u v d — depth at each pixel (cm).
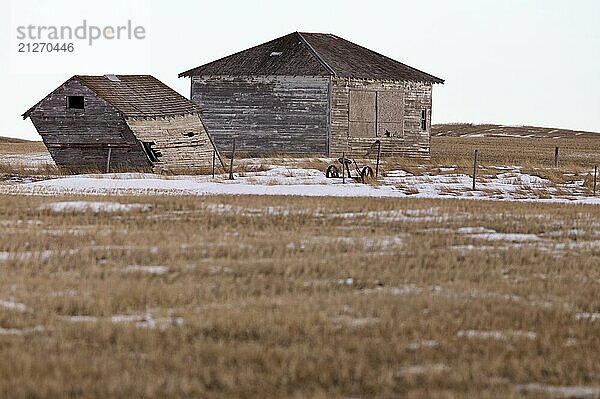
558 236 3462
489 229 3594
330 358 1714
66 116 7175
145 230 3388
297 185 5847
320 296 2270
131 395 1479
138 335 1825
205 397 1498
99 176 6531
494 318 2044
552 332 1956
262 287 2366
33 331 1862
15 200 4322
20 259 2667
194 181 6109
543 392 1559
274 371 1628
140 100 7294
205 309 2080
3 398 1441
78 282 2333
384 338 1872
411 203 4491
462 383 1595
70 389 1495
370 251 2991
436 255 2911
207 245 3003
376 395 1541
